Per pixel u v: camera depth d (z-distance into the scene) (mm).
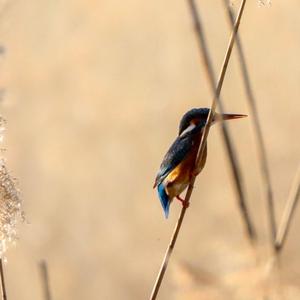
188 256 14648
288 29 18641
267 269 6617
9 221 5586
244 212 7391
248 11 19266
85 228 18453
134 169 19328
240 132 17531
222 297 6559
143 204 18469
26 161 20297
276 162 16734
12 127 20594
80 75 20781
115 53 21156
